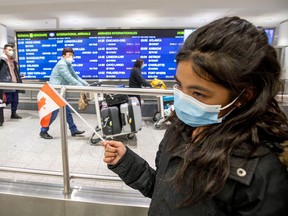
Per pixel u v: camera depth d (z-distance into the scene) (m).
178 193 0.50
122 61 5.03
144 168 0.75
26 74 5.21
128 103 2.76
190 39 0.47
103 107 2.80
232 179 0.42
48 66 5.17
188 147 0.52
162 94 1.42
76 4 4.51
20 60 5.16
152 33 4.88
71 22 5.87
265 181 0.41
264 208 0.40
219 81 0.44
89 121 3.87
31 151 2.52
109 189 1.48
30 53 5.14
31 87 1.49
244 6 4.49
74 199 1.37
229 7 4.59
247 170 0.42
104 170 2.07
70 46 5.03
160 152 0.70
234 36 0.43
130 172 0.74
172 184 0.52
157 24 6.09
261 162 0.42
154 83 4.17
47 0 4.29
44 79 5.23
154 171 0.78
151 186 0.74
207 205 0.46
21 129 3.38
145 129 3.52
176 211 0.50
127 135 2.99
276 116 0.47
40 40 5.07
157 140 2.99
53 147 2.64
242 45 0.42
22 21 5.80
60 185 1.51
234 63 0.42
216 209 0.45
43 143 2.78
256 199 0.41
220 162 0.44
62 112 1.34
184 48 0.47
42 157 2.37
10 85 1.51
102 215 1.36
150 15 5.20
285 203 0.40
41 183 1.53
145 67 5.00
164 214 0.53
